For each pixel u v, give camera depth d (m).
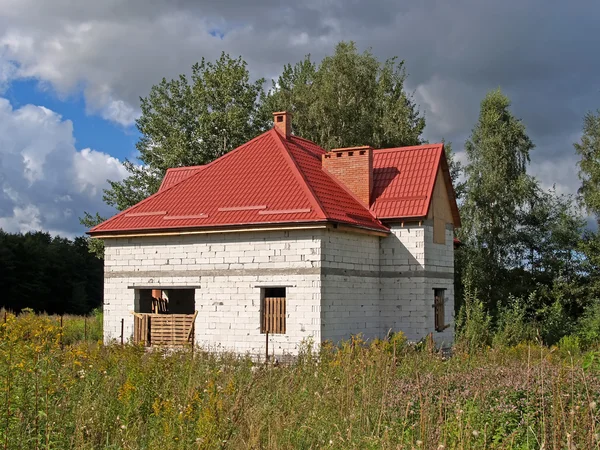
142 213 23.72
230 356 16.47
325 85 46.22
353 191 24.59
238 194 22.95
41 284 66.19
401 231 23.73
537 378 10.70
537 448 8.60
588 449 7.59
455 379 11.50
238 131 43.50
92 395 9.97
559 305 36.78
